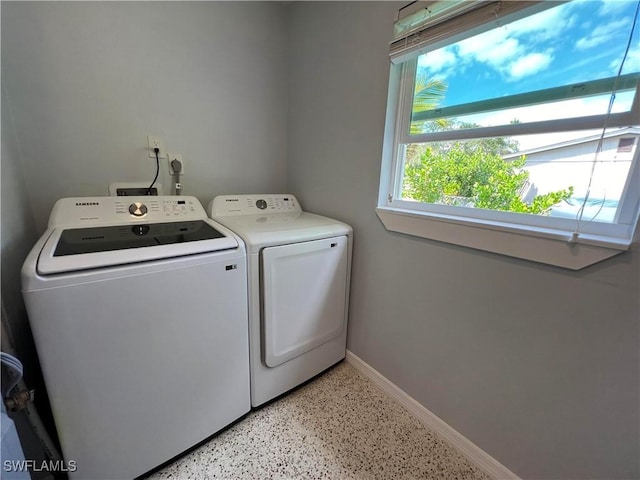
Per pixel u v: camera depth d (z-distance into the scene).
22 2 1.12
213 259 1.03
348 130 1.51
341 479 1.08
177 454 1.09
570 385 0.88
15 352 0.92
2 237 0.89
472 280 1.08
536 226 0.94
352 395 1.49
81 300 0.79
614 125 0.76
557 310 0.88
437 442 1.25
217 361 1.12
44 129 1.24
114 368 0.88
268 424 1.29
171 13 1.45
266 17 1.76
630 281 0.74
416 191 1.33
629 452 0.79
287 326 1.33
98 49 1.30
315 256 1.37
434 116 1.19
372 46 1.31
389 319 1.44
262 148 1.92
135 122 1.45
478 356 1.10
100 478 0.93
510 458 1.05
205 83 1.62
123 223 1.26
